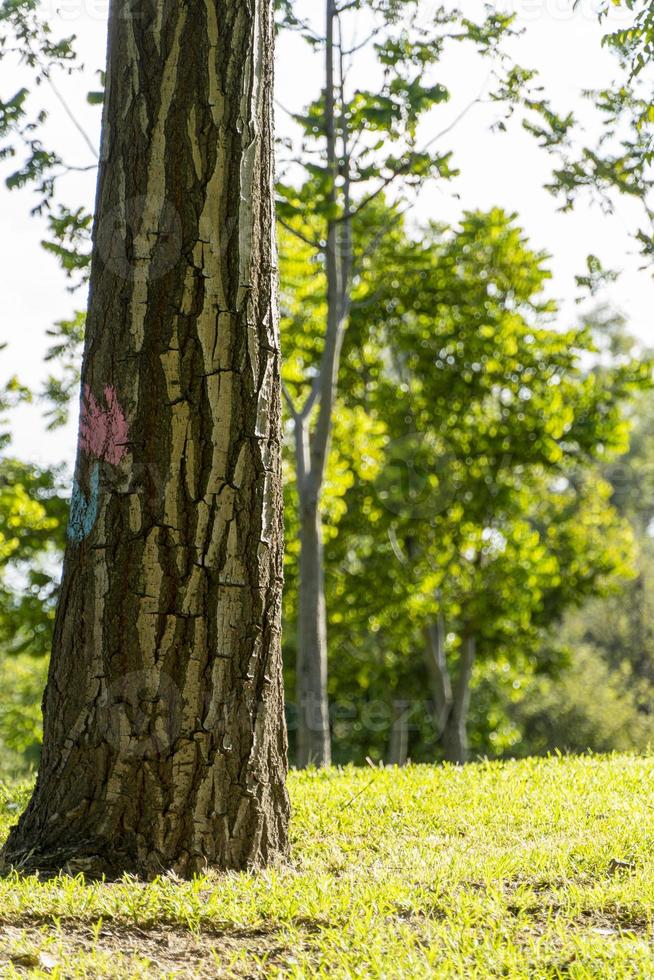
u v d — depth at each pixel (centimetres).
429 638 3212
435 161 1641
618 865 657
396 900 590
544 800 854
